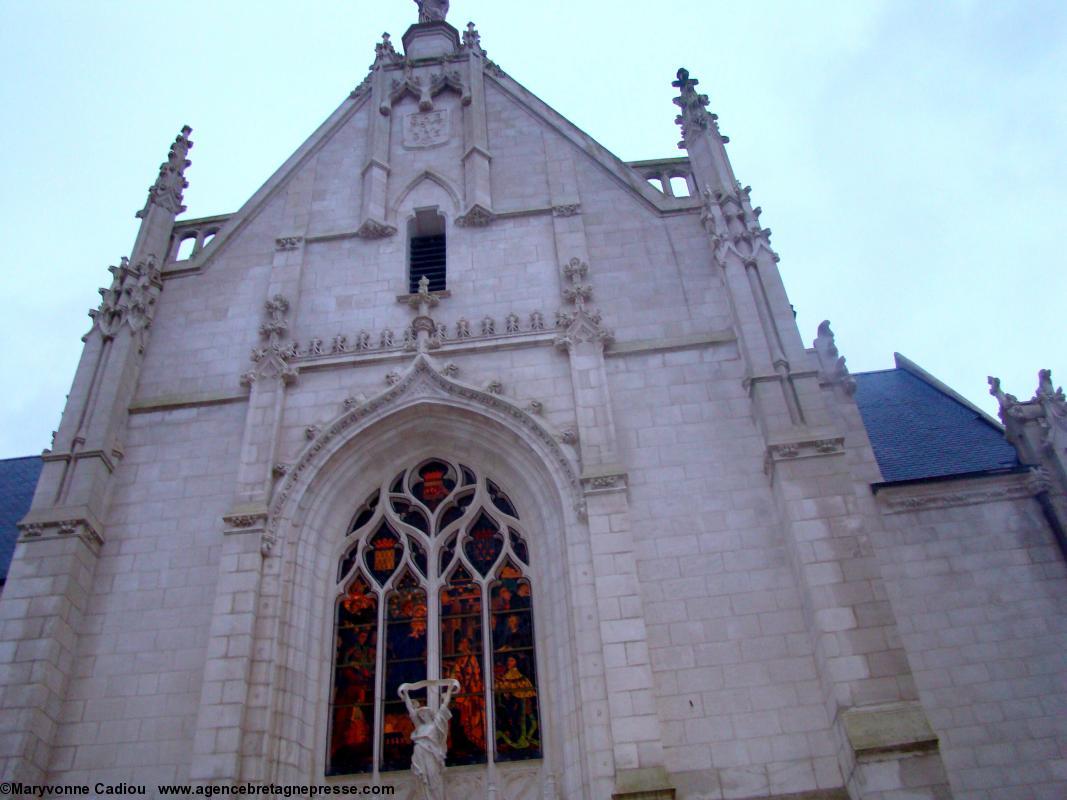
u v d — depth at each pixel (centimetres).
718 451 2420
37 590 2238
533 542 2405
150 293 2912
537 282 2834
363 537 2459
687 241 2891
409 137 3316
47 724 2100
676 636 2141
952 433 2889
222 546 2347
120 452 2567
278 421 2556
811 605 2066
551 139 3250
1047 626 2170
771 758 1970
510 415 2522
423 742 2041
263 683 2130
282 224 3089
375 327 2781
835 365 2711
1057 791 1956
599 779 1947
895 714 1886
